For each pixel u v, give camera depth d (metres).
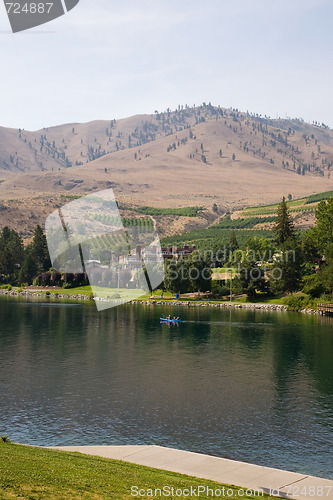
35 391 54.31
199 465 30.22
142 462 30.56
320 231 155.00
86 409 47.78
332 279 131.50
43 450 30.33
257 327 109.00
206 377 61.66
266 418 45.53
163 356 75.44
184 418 45.25
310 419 45.31
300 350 80.88
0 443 31.25
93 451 32.88
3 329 102.62
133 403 49.97
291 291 153.12
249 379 60.75
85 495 21.44
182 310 145.88
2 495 19.91
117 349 81.25
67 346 83.50
